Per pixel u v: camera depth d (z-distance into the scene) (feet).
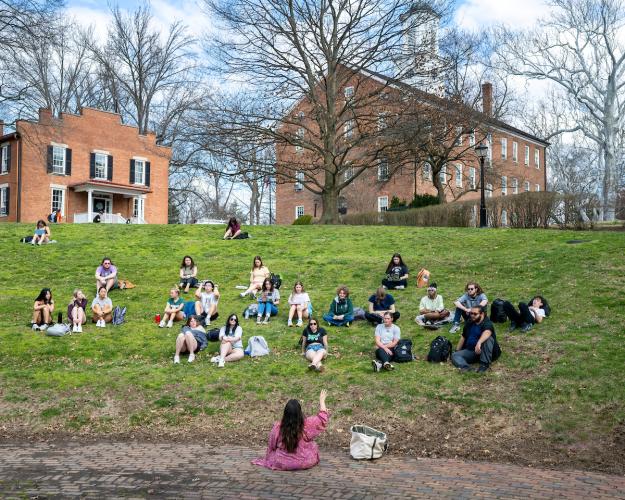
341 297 55.11
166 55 204.95
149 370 46.32
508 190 214.07
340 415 38.60
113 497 25.86
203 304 57.67
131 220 168.04
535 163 232.53
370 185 171.83
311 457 30.07
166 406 40.75
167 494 26.13
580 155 215.92
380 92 118.93
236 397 41.57
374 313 54.24
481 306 44.27
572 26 162.81
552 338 45.55
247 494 25.96
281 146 131.13
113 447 34.78
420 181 177.99
